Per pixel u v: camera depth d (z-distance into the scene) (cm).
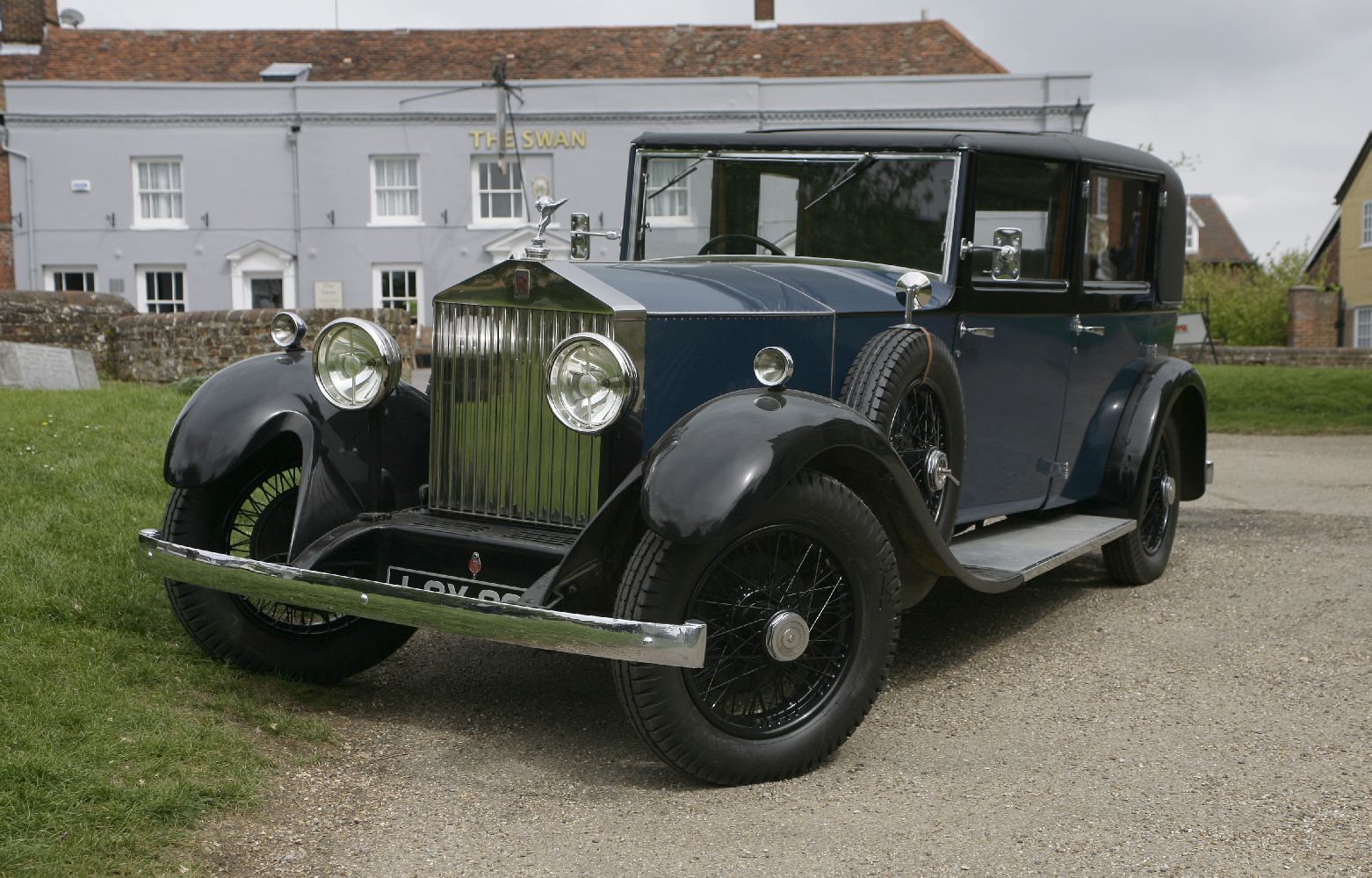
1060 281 459
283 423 352
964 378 412
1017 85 2238
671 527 275
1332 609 483
